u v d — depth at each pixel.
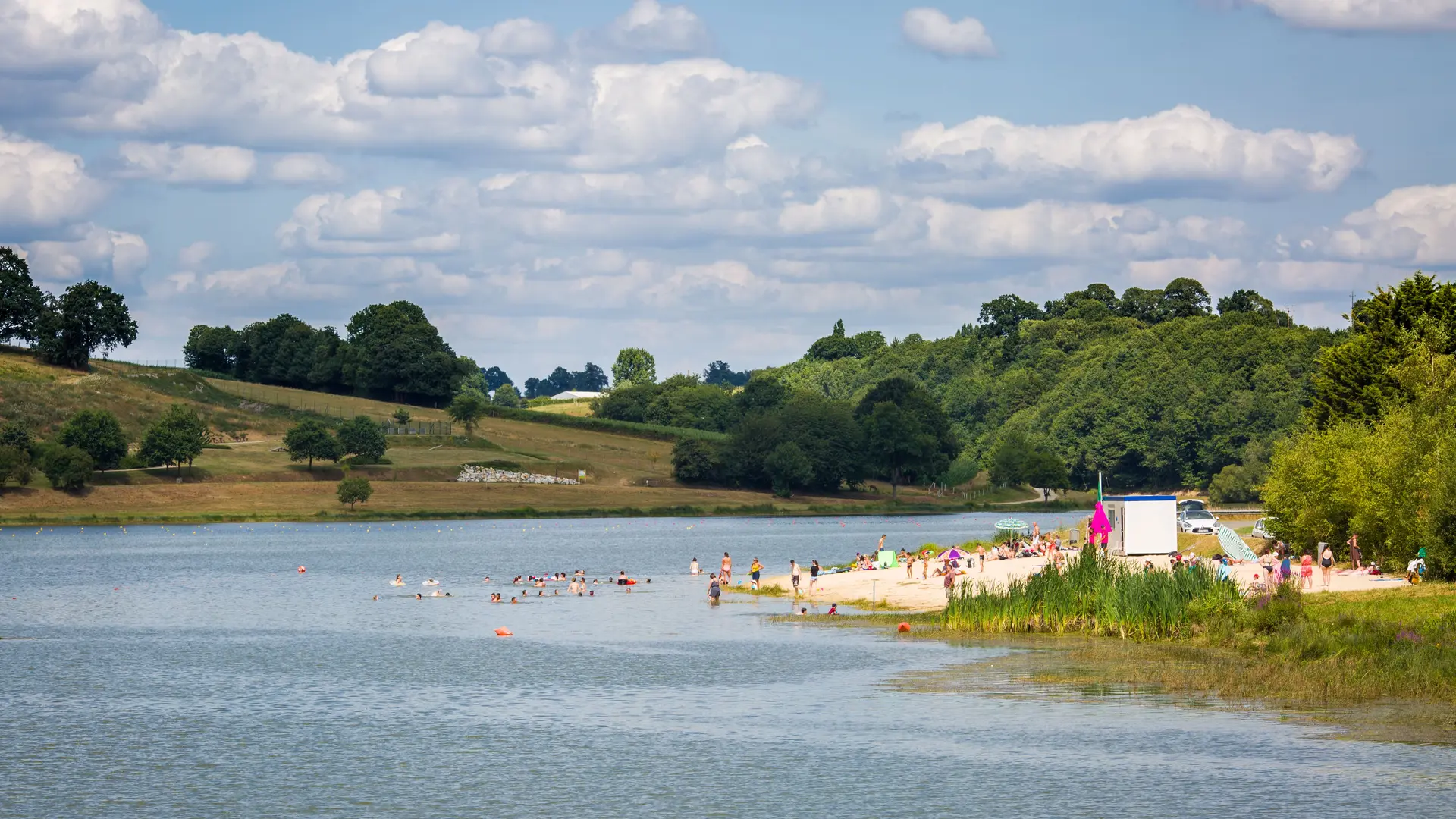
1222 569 69.19
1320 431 101.88
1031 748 43.91
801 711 50.69
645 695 54.81
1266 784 38.88
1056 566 74.69
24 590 107.75
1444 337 96.69
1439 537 71.62
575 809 38.28
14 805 39.00
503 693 55.75
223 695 55.94
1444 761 40.88
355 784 41.06
